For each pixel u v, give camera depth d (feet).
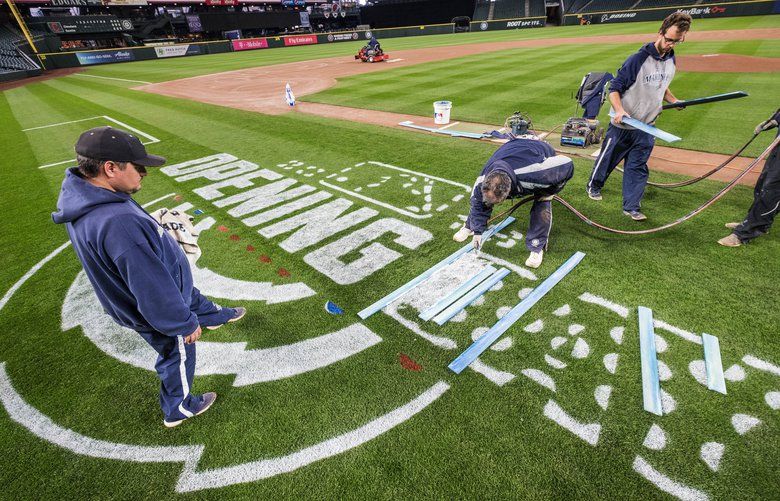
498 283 11.09
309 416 7.75
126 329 10.50
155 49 114.52
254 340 9.68
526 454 6.76
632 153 13.37
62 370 9.27
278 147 24.75
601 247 12.39
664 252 11.90
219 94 47.19
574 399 7.66
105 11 146.20
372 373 8.55
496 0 167.43
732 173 16.87
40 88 65.67
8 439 7.73
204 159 23.36
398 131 26.40
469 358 8.66
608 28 105.19
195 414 7.86
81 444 7.56
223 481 6.75
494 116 28.07
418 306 10.39
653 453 6.66
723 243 11.99
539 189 9.73
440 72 50.03
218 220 15.74
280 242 13.89
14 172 23.07
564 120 25.93
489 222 14.28
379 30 154.51
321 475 6.71
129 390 8.67
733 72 36.37
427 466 6.70
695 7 104.47
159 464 7.11
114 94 51.90
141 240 5.69
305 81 52.54
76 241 5.67
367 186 18.06
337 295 11.05
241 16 162.61
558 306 10.03
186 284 7.73
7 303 11.72
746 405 7.34
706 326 9.11
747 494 6.05
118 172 5.70
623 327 9.29
